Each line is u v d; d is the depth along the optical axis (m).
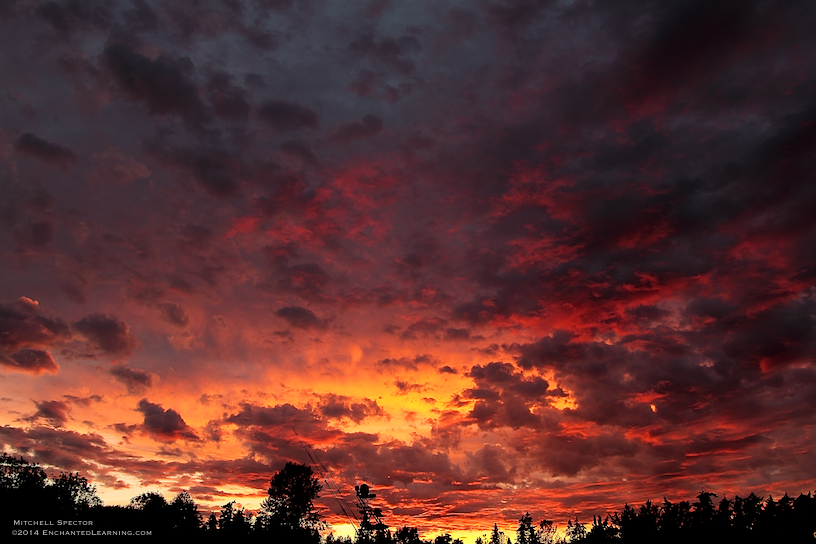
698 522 77.19
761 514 74.81
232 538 82.81
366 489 66.06
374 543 63.62
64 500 76.81
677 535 77.50
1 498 71.50
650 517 81.69
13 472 76.25
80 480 81.62
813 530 71.12
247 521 87.12
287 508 88.31
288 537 84.19
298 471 90.00
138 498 84.19
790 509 73.31
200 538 81.69
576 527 106.69
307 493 88.88
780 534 72.12
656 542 78.38
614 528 86.81
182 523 83.81
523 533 121.25
